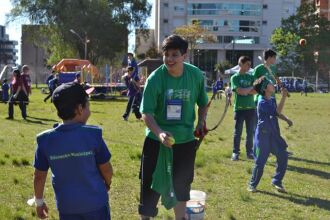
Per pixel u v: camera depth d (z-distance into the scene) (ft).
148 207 17.16
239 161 33.30
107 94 125.29
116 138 43.62
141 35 230.27
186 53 16.66
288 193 25.18
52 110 74.74
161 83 16.72
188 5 378.53
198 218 18.66
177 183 17.13
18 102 59.36
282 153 25.25
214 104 19.92
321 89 260.21
